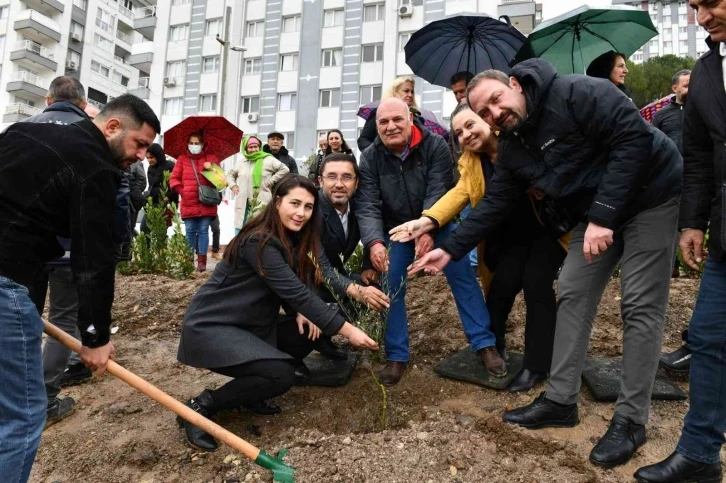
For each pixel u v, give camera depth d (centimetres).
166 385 343
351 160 324
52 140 186
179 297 508
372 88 2302
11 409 176
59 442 279
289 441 268
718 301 204
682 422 262
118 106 204
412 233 302
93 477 250
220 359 261
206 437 264
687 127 222
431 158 331
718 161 202
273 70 2448
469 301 314
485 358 308
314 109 2369
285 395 316
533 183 249
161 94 2650
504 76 244
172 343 422
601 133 222
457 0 2158
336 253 347
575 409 259
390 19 2250
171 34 2675
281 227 278
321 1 2381
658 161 229
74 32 3494
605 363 319
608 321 385
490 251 327
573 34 420
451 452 239
